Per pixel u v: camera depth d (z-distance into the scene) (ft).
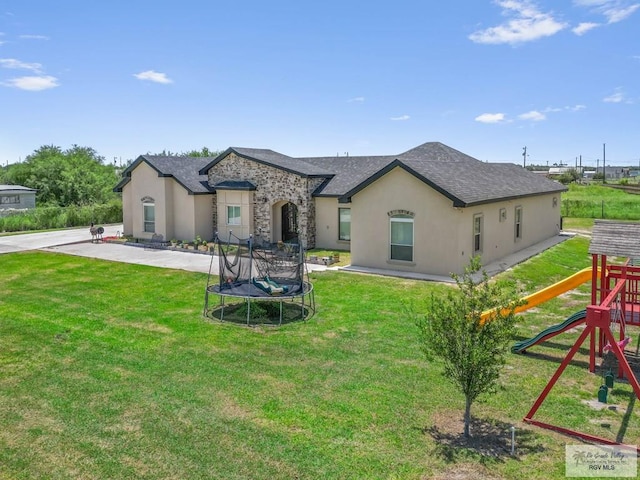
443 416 26.55
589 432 25.12
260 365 33.37
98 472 21.62
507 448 23.53
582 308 48.57
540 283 59.77
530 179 95.50
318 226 82.89
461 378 24.23
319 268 66.08
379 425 25.50
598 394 28.68
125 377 31.45
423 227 60.85
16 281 59.77
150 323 42.73
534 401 28.50
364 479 21.07
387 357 34.71
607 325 25.04
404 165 60.18
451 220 58.80
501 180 79.87
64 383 30.58
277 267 49.85
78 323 42.70
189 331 40.55
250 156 85.66
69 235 103.40
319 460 22.40
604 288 35.04
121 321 43.32
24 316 44.86
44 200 163.53
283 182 82.84
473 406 27.66
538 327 42.55
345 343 37.55
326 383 30.48
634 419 26.50
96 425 25.50
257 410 27.02
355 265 66.54
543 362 34.68
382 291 53.21
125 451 23.17
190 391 29.37
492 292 24.43
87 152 227.40
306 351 35.94
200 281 59.26
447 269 59.62
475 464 22.17
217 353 35.60
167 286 56.80
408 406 27.53
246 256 50.42
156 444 23.73
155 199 91.25
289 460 22.41
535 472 21.59
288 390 29.48
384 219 63.62
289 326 41.70
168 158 95.66
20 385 30.30
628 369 24.99
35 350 36.22
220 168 89.40
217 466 21.99
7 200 145.69
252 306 46.06
